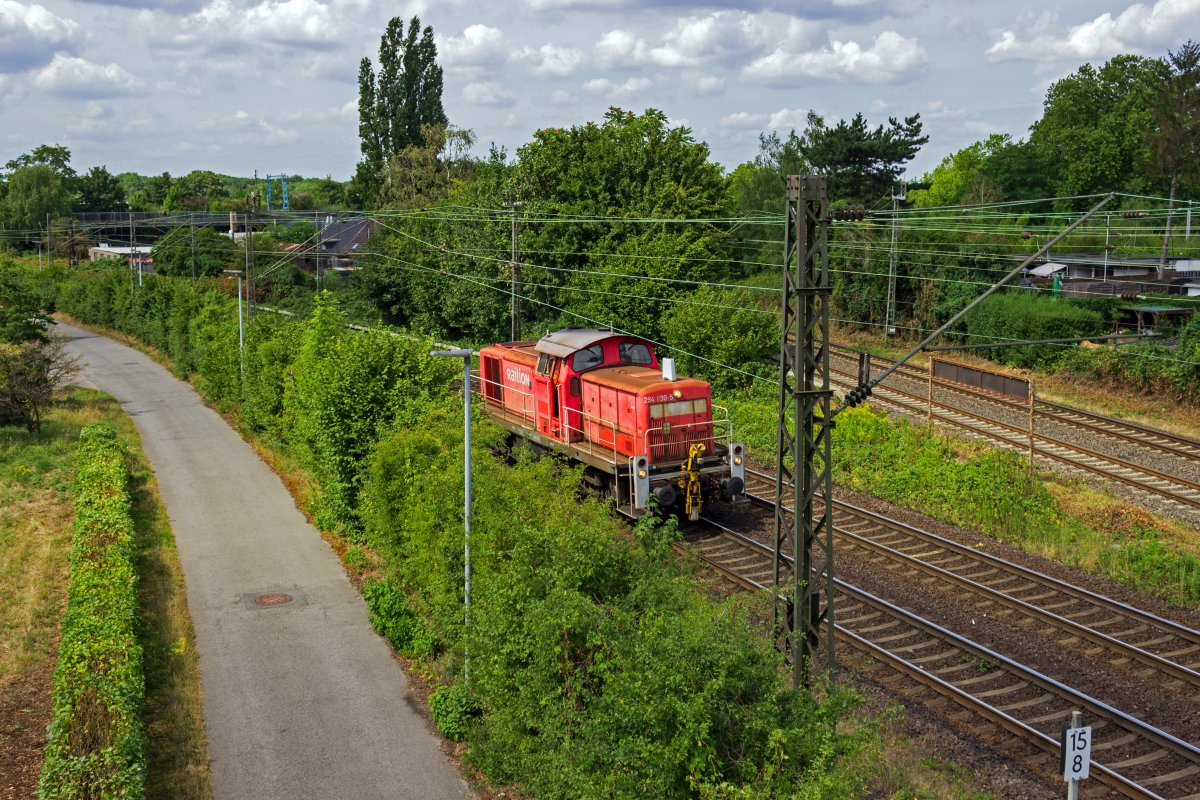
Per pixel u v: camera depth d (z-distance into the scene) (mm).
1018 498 23344
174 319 54844
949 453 28578
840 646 16516
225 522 25875
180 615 19281
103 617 16906
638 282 39750
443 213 52000
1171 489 25906
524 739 12445
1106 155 67375
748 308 37344
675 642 10297
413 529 18047
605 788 10430
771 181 65875
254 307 46344
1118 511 23609
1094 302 43344
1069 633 16656
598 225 44781
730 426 23203
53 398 43000
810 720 10141
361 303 56125
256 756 14102
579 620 11609
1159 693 14594
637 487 21484
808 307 13523
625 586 12961
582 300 42281
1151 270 45781
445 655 16531
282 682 16438
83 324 79438
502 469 17422
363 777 13531
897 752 12844
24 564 22234
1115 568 19938
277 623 18953
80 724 13219
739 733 9945
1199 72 56250
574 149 48188
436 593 16719
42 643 18062
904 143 67375
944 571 19203
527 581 13047
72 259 98375
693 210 44938
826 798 9109
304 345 30391
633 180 46000
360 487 23562
